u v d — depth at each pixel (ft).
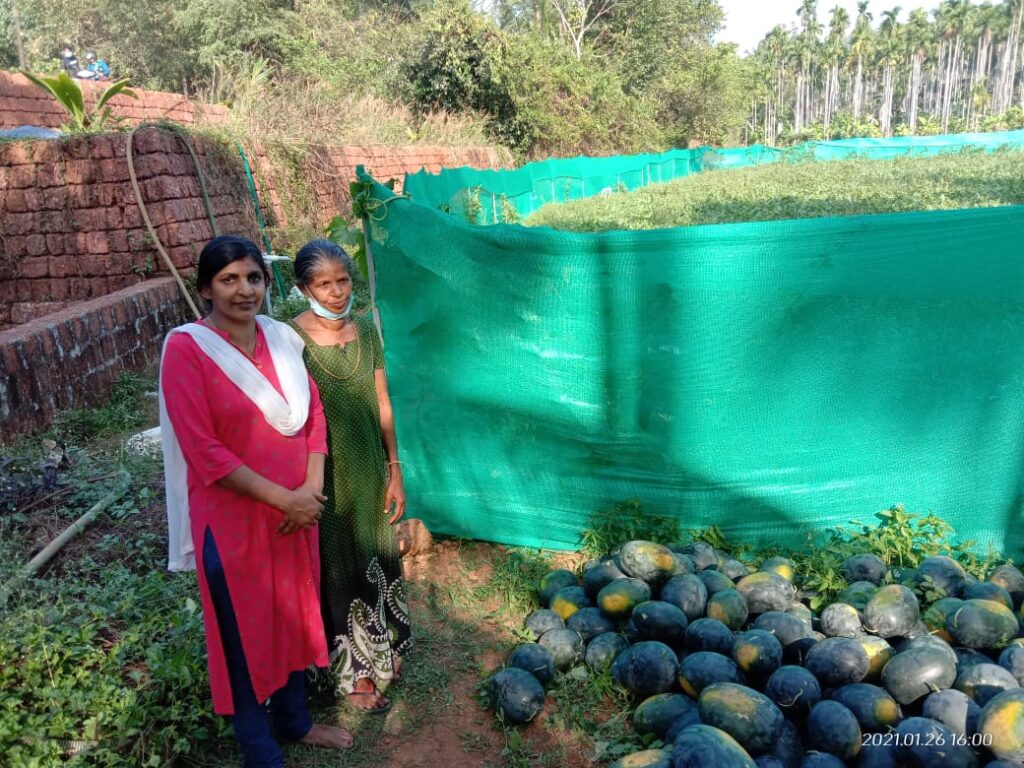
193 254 37.68
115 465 20.75
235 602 9.89
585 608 13.55
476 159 92.38
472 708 12.42
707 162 128.98
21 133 44.86
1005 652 11.02
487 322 16.05
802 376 15.06
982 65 326.24
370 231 16.38
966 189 61.46
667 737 10.79
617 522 16.14
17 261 37.78
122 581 14.69
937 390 14.78
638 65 146.10
